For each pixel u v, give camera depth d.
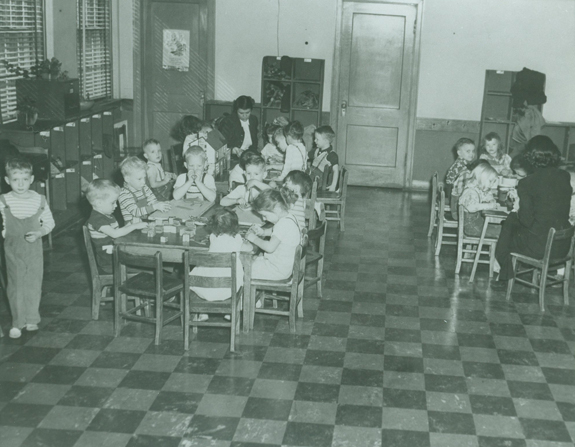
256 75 10.31
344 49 10.11
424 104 10.19
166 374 4.52
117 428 3.90
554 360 4.89
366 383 4.48
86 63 9.18
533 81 9.67
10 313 5.49
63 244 7.21
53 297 5.79
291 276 5.20
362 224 8.40
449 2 9.78
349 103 10.30
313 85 10.29
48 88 7.41
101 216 5.19
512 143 9.91
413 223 8.51
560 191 5.74
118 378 4.46
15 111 7.59
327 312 5.63
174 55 10.30
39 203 4.96
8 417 3.98
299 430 3.92
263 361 4.74
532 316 5.64
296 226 5.09
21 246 4.92
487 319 5.57
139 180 5.54
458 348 5.04
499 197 6.64
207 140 7.04
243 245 5.01
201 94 10.41
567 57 9.74
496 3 9.70
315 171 7.97
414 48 9.98
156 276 4.78
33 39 7.84
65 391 4.28
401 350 4.98
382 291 6.14
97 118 8.65
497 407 4.23
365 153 10.48
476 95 10.06
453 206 7.18
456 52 9.94
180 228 5.17
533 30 9.72
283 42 10.16
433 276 6.56
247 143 8.73
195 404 4.16
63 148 7.66
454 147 10.29
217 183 6.75
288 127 7.07
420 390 4.41
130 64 10.23
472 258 7.10
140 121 10.46
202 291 4.85
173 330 5.17
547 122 9.87
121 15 10.07
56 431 3.86
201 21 10.17
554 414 4.18
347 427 3.96
